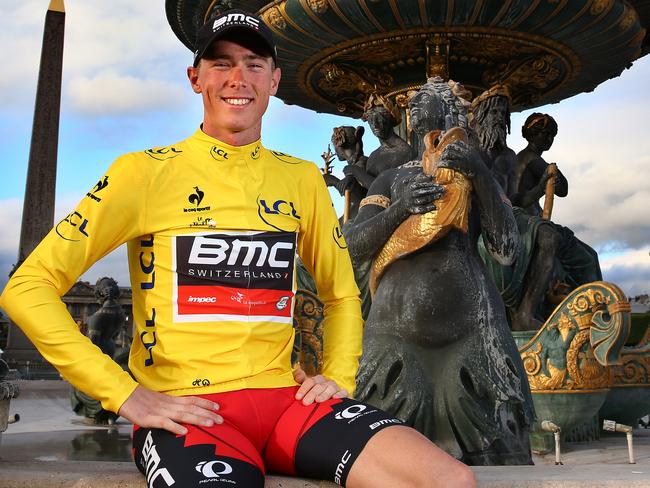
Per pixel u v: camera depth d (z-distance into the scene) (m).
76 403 8.13
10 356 30.56
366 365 4.01
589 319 4.95
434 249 3.92
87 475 2.28
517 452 3.85
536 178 7.96
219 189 2.29
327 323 2.63
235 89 2.32
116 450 5.58
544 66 8.02
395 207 3.98
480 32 7.39
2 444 6.00
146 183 2.24
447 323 3.87
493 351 3.86
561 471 2.64
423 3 6.89
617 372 6.07
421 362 3.92
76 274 2.17
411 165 4.29
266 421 2.19
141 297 2.25
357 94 9.19
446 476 1.84
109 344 9.22
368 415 2.10
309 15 7.19
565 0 6.80
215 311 2.20
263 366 2.23
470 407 3.79
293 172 2.52
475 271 3.95
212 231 2.25
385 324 4.02
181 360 2.17
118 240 2.23
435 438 3.88
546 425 3.92
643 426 8.32
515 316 6.70
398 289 3.98
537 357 5.14
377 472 1.94
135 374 2.27
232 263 2.24
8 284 2.13
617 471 2.58
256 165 2.38
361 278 5.81
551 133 8.04
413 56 7.92
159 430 2.06
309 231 2.55
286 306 2.32
